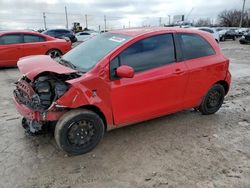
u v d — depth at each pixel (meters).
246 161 3.56
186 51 4.40
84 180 3.14
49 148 3.80
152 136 4.21
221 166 3.43
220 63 4.80
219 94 5.05
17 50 9.73
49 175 3.22
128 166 3.42
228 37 33.44
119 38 4.02
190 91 4.49
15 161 3.49
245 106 5.72
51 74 3.53
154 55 4.03
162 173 3.28
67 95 3.32
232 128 4.57
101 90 3.54
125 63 3.75
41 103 3.43
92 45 4.25
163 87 4.07
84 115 3.51
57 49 10.55
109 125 3.78
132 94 3.79
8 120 4.76
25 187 3.02
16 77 8.46
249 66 11.26
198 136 4.24
